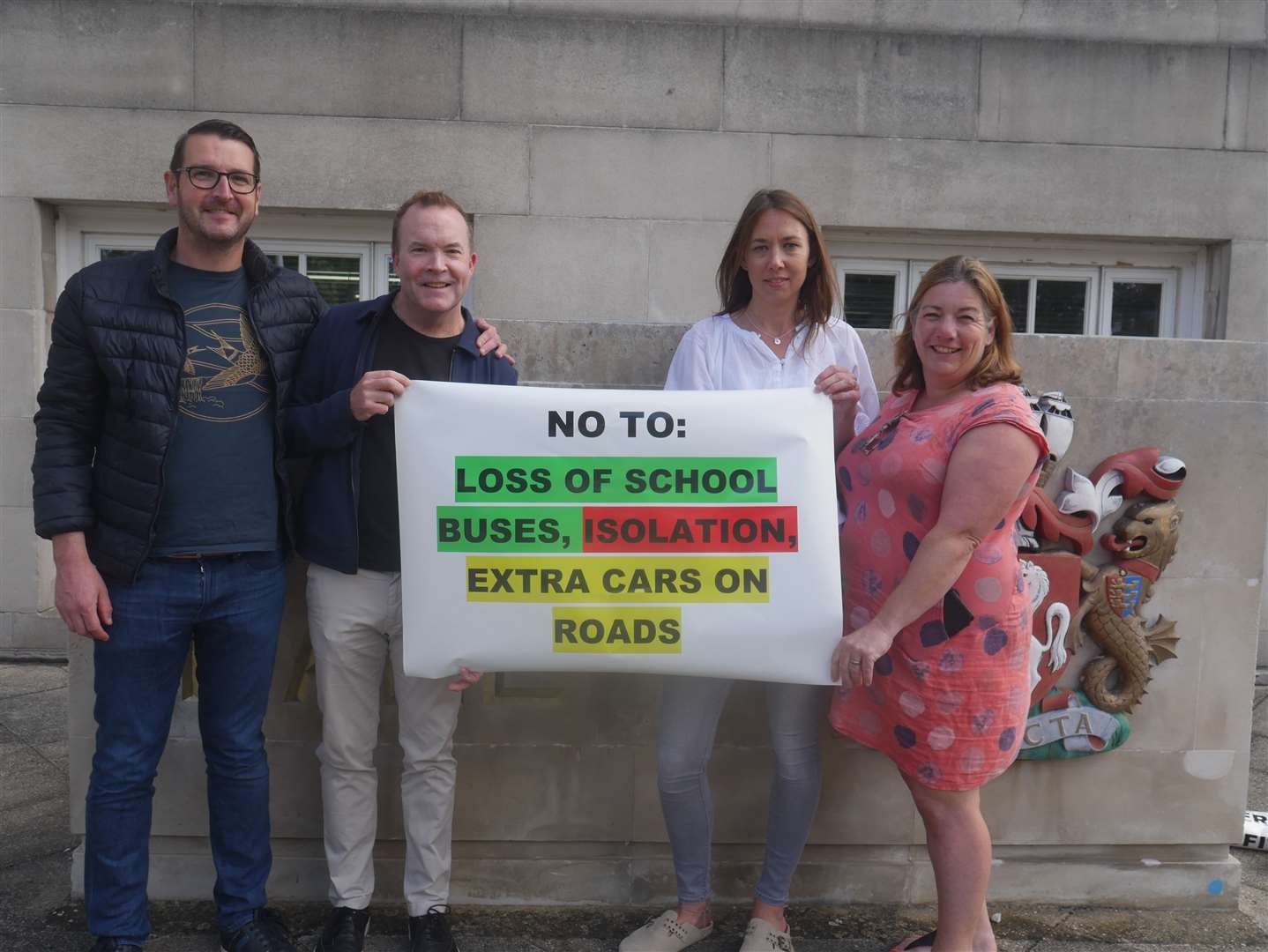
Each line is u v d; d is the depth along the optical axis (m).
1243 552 3.03
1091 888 3.11
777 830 2.67
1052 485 2.94
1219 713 3.07
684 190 5.54
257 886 2.65
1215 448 2.98
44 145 5.32
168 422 2.34
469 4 5.39
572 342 2.94
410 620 2.40
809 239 2.53
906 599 2.19
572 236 5.52
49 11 5.24
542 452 2.39
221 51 5.31
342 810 2.64
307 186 5.41
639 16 5.45
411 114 5.41
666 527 2.40
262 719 2.63
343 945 2.60
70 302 2.33
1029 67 5.61
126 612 2.40
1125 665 2.98
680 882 2.75
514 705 2.98
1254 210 5.78
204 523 2.40
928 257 5.94
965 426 2.19
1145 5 5.62
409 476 2.39
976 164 5.64
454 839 3.02
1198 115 5.70
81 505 2.35
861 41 5.52
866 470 2.41
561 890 3.04
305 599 2.91
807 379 2.56
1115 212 5.73
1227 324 5.85
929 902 3.09
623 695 3.00
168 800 2.94
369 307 2.55
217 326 2.41
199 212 2.32
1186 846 3.13
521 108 5.44
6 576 5.56
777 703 2.60
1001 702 2.30
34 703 4.88
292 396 2.54
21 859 3.25
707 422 2.40
